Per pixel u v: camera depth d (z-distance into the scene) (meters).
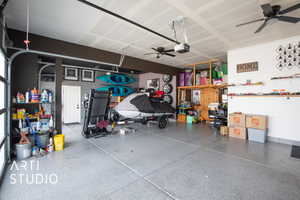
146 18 3.07
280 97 4.23
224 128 5.03
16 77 3.49
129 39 4.19
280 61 4.23
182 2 2.55
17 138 3.23
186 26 3.44
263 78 4.53
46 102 3.47
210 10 2.79
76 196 1.82
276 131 4.27
